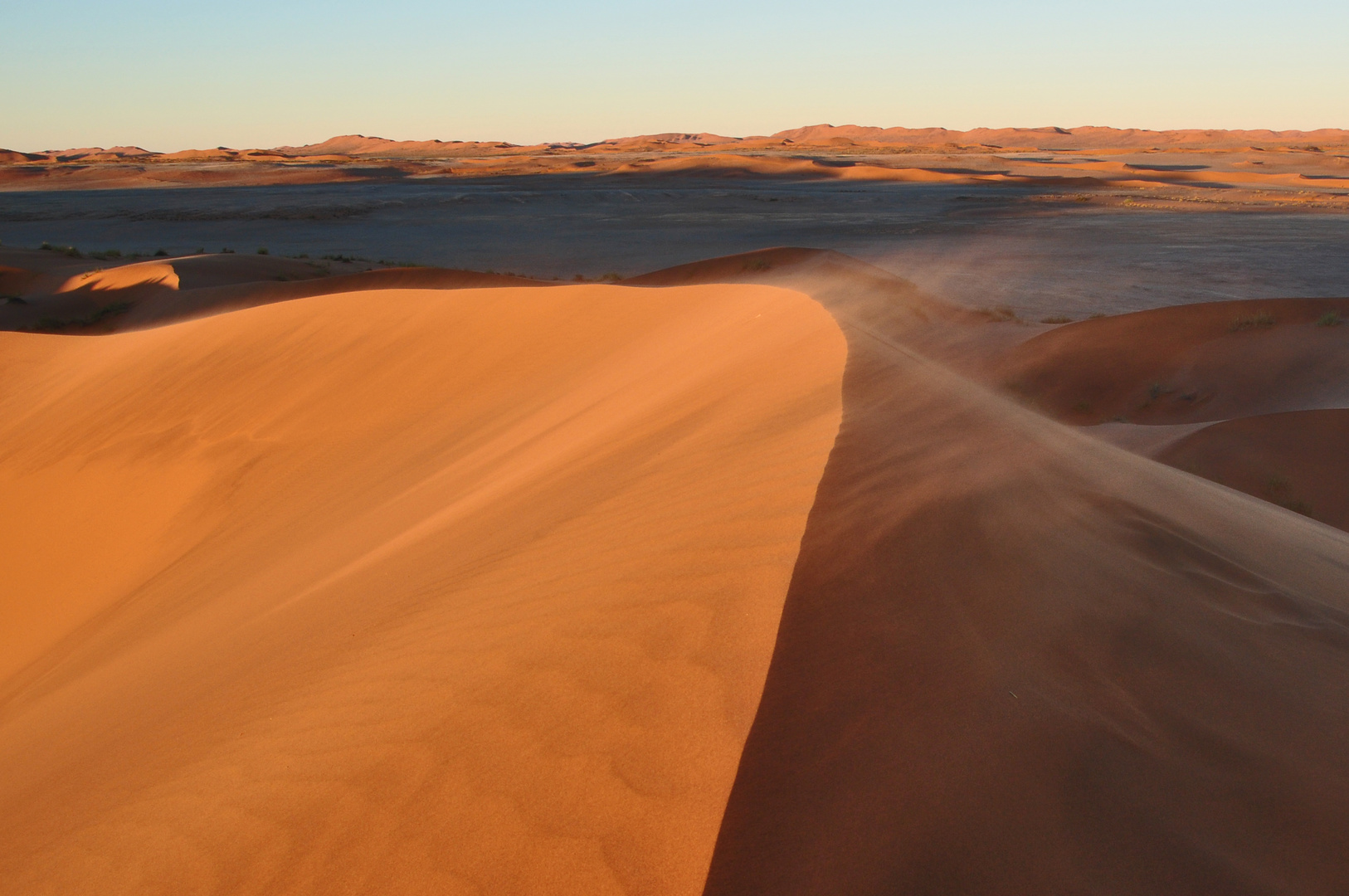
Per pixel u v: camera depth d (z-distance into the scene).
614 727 2.39
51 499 14.28
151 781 3.83
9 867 3.73
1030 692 2.27
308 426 14.53
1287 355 21.06
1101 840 1.80
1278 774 2.14
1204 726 2.33
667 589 3.13
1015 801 1.86
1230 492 6.90
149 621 8.87
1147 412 20.70
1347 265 53.12
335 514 10.32
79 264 50.28
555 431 9.80
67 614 11.16
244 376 17.09
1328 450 13.22
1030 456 4.64
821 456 4.28
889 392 5.99
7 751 6.07
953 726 2.10
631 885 1.82
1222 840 1.87
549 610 3.40
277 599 7.10
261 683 4.50
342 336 17.97
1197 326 23.80
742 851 1.79
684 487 4.52
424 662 3.50
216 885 2.57
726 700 2.34
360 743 3.00
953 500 3.61
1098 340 24.22
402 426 13.84
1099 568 3.26
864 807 1.84
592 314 16.98
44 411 18.19
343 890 2.25
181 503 13.01
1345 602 3.85
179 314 34.94
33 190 181.88
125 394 17.39
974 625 2.62
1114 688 2.43
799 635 2.58
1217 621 3.09
